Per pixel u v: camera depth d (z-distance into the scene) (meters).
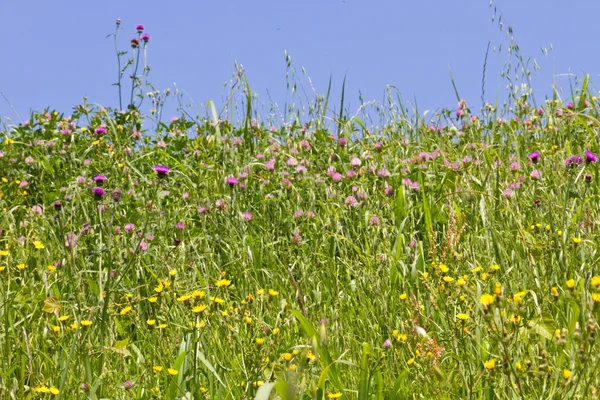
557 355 2.72
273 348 2.87
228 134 6.30
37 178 6.17
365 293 3.77
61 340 3.17
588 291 2.65
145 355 3.37
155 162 6.52
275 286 4.16
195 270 4.03
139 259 4.40
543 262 3.51
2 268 3.39
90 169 5.94
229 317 3.14
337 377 2.62
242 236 4.76
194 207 5.33
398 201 4.87
